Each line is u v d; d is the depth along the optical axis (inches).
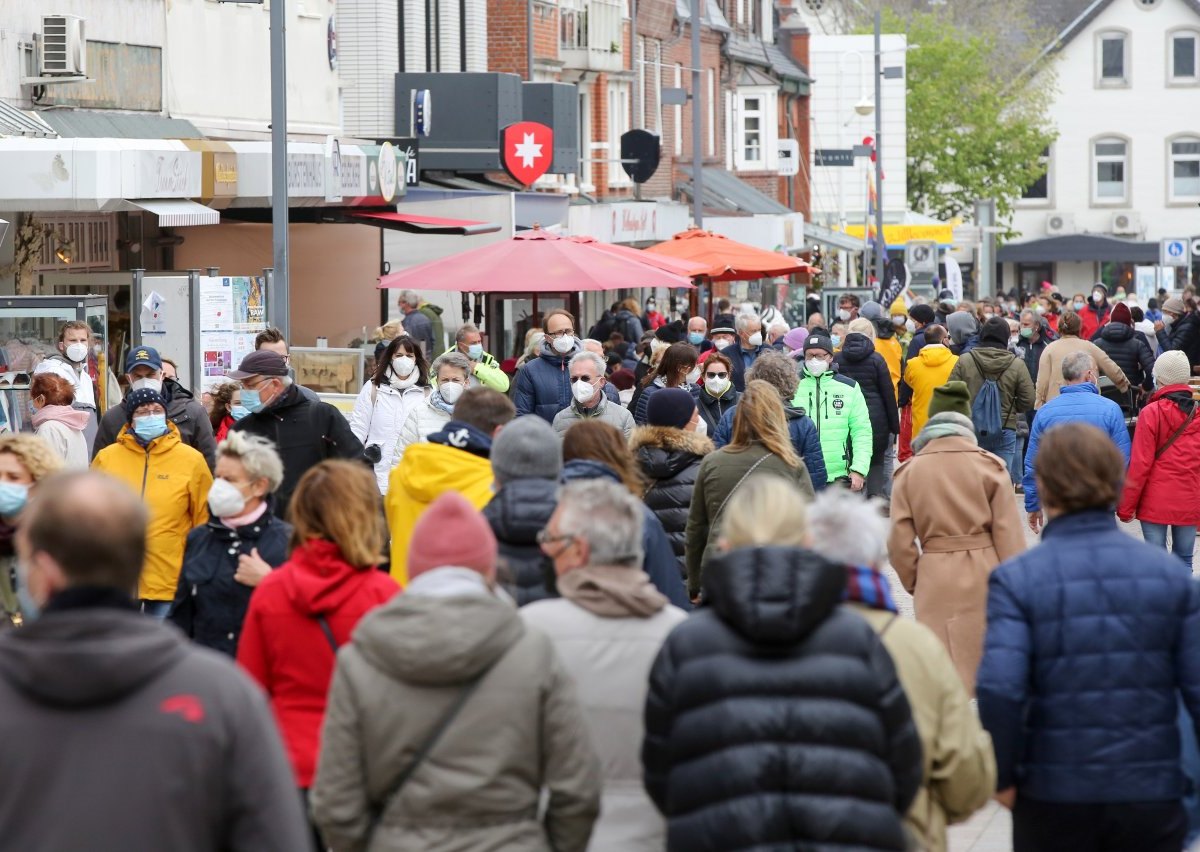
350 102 3235.7
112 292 2326.5
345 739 537.0
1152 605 596.1
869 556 573.6
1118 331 2271.2
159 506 1064.8
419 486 855.1
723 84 5689.0
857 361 1882.4
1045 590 598.2
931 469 992.9
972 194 7603.4
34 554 420.5
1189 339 2844.5
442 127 3184.1
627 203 3518.7
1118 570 599.5
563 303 3006.9
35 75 1993.1
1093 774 590.9
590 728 590.9
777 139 6043.3
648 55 4835.1
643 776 531.8
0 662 413.4
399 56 3316.9
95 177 1795.0
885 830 489.7
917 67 7544.3
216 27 2490.2
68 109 2073.1
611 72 4379.9
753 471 1010.1
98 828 408.2
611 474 807.7
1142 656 593.0
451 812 532.4
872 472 1895.9
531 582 693.3
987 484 987.9
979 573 979.9
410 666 529.3
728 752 492.1
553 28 3996.1
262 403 1101.1
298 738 668.7
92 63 2138.3
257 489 814.5
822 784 488.7
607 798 590.6
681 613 608.7
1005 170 7628.0
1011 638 594.9
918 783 512.1
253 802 419.5
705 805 493.0
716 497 1015.0
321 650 669.3
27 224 1987.0
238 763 418.9
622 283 2031.3
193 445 1250.6
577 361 1301.7
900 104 6889.8
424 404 1288.1
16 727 410.9
